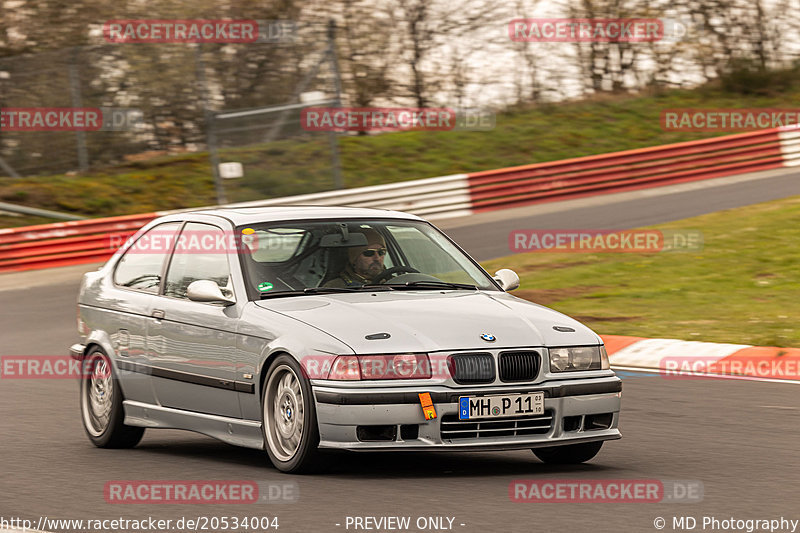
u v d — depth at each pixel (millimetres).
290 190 57438
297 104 58906
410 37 73438
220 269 16422
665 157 63375
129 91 63969
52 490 14125
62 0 67750
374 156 69375
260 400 14953
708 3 79875
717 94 79812
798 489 13703
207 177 64062
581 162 61375
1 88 61094
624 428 18641
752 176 63938
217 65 61969
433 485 13867
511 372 14289
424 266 17047
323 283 16078
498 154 70188
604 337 29109
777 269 38062
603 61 79562
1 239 47656
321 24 59469
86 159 62812
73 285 43438
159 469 15617
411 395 13781
